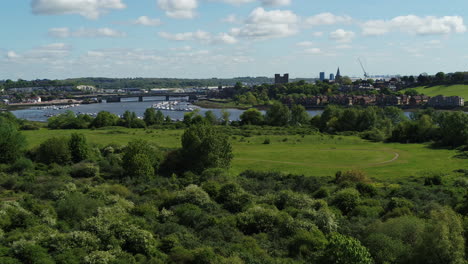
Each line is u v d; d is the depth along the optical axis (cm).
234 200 5678
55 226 4612
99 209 5038
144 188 7062
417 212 5119
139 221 4481
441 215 3716
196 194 5709
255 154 11419
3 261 3381
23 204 5484
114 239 3872
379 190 6681
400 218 4225
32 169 8800
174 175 8181
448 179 7644
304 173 9012
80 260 3516
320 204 5519
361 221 4788
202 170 8950
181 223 4859
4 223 4509
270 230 4556
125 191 6512
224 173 8050
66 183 7269
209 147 9212
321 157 10981
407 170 9150
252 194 6209
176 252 3716
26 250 3553
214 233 4359
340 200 5709
